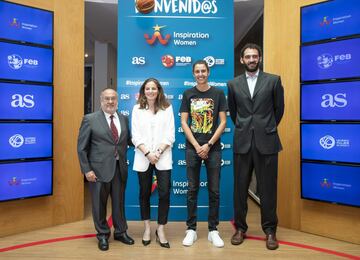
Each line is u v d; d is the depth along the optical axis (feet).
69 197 13.03
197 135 10.45
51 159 12.10
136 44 13.06
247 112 10.15
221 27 13.12
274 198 10.27
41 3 12.07
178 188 13.19
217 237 10.40
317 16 11.14
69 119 12.89
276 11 12.47
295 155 12.09
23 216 11.80
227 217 13.33
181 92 13.12
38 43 11.73
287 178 12.33
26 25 11.43
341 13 10.57
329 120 10.91
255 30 19.77
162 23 13.03
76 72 13.03
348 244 10.62
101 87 24.84
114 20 19.57
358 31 10.25
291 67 12.09
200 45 13.11
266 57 12.73
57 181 12.67
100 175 9.91
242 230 10.71
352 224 10.74
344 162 10.58
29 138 11.53
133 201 13.24
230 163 13.23
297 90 11.95
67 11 12.75
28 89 11.46
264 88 9.96
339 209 11.02
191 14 13.07
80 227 12.41
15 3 11.15
